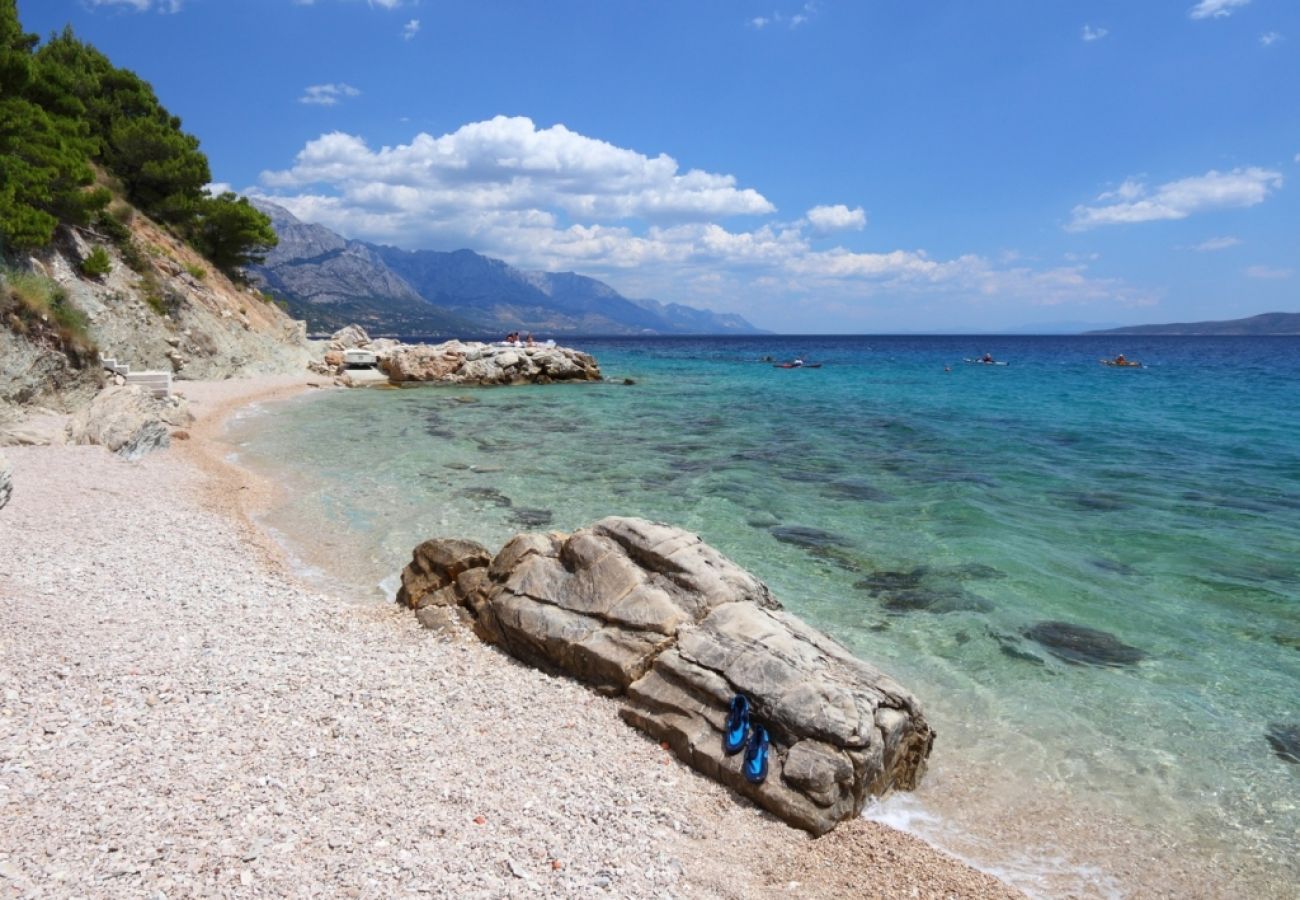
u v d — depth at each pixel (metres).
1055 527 16.75
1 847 4.99
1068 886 6.41
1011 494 19.84
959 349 159.50
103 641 8.51
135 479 17.38
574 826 6.28
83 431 20.42
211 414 30.77
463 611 10.73
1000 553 14.72
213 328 43.53
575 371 53.97
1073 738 8.67
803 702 7.61
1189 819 7.34
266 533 15.11
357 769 6.62
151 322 38.62
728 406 40.19
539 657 9.54
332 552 14.19
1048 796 7.66
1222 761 8.26
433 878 5.26
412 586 11.24
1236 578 13.61
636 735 8.10
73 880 4.75
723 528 16.28
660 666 8.59
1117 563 14.34
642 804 6.85
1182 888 6.44
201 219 52.25
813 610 11.98
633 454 24.84
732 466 23.02
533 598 9.92
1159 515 17.78
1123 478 21.95
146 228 46.09
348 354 52.22
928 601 12.41
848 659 8.52
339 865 5.25
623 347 164.88
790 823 6.91
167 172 48.22
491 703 8.41
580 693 8.88
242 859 5.16
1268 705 9.39
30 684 7.27
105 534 12.90
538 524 16.20
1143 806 7.52
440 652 9.72
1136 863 6.72
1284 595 12.81
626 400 42.62
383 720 7.63
